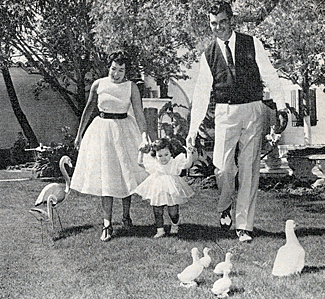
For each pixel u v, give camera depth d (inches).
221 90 260.8
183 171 512.7
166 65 565.6
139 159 269.1
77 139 299.0
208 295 172.7
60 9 625.3
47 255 243.3
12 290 192.9
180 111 676.7
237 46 260.4
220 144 263.9
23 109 917.2
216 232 269.4
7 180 565.3
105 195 264.1
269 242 245.8
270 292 172.2
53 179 564.4
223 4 260.4
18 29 702.5
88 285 193.2
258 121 259.3
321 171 498.3
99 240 261.6
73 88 912.9
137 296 176.2
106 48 454.0
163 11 431.2
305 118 610.9
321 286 177.2
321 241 243.3
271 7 428.8
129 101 281.7
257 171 259.4
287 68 520.7
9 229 299.4
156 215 262.5
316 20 429.7
